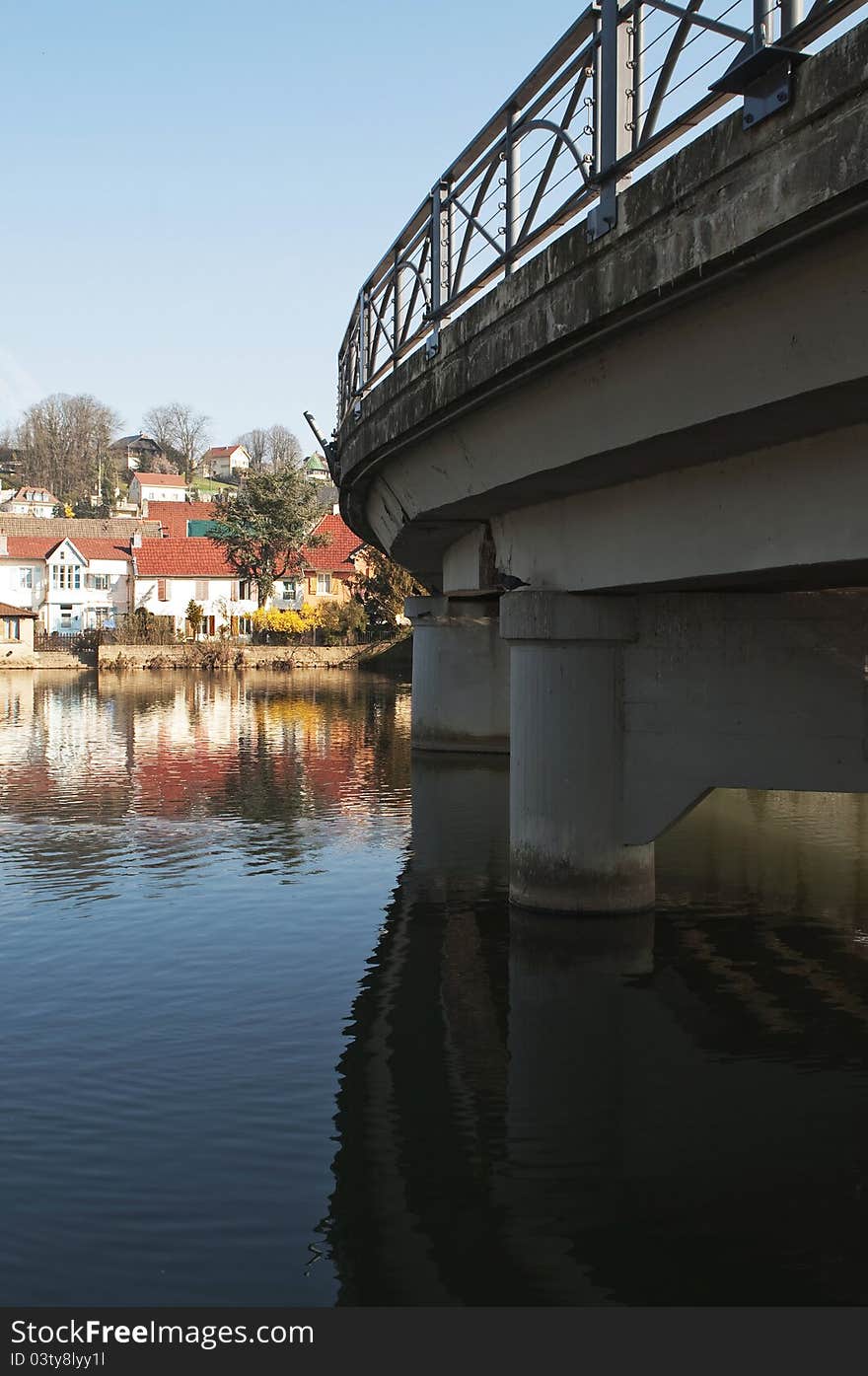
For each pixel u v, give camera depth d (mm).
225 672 66125
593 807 12141
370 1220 6484
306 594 89375
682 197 6445
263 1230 6426
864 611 11016
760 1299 5902
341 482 17875
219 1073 8562
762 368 6512
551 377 8758
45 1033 9383
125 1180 6914
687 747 11719
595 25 7910
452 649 26484
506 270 9375
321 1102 8086
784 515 7918
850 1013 9805
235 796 20969
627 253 7059
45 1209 6590
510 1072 8625
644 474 9672
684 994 10234
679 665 11727
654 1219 6578
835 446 7301
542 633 11789
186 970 11023
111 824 18375
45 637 74562
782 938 11781
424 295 11453
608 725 12008
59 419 176000
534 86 8938
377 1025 9586
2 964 11203
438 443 11945
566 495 11422
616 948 11508
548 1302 5805
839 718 11102
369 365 14406
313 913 13008
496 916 12734
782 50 5512
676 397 7402
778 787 11336
